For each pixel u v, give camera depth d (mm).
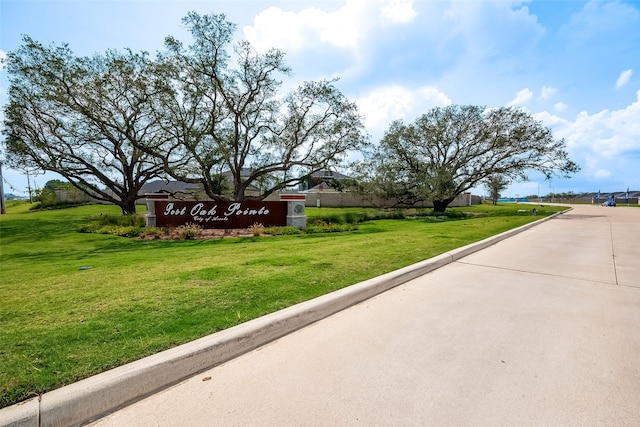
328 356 2912
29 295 4184
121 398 2268
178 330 3088
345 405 2234
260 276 4973
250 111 18922
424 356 2906
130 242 12617
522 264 6750
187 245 11109
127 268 5938
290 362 2812
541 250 8508
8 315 3465
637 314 3910
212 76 17000
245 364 2789
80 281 4906
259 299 3990
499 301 4395
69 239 13734
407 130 28562
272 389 2418
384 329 3484
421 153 29312
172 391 2418
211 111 18422
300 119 19641
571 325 3584
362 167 21172
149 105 18156
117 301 3885
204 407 2221
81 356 2590
